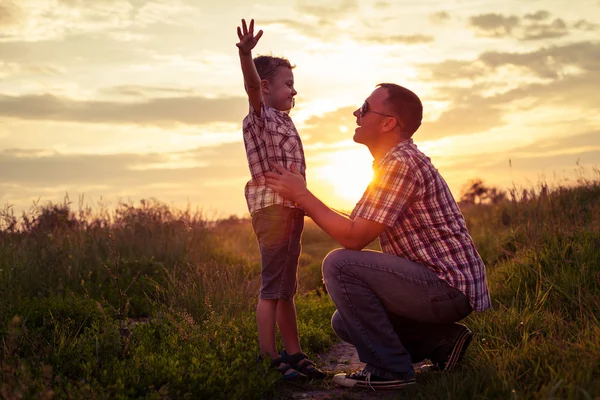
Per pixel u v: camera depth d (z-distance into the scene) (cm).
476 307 317
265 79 371
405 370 321
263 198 351
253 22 322
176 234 902
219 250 895
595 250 508
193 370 327
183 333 400
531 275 508
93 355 349
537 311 409
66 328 429
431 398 284
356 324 324
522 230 733
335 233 320
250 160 358
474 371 307
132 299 591
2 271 588
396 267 319
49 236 750
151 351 375
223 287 580
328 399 315
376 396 317
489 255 735
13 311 470
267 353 355
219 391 306
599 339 310
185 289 569
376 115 336
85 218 872
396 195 314
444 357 343
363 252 325
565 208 844
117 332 377
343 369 401
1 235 748
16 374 295
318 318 536
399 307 325
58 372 322
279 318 369
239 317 496
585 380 262
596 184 923
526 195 952
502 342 360
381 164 327
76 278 635
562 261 504
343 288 322
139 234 873
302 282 798
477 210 1200
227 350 375
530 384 271
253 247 1000
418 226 323
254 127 349
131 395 294
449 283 316
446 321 333
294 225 352
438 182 326
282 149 351
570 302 433
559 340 324
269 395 323
